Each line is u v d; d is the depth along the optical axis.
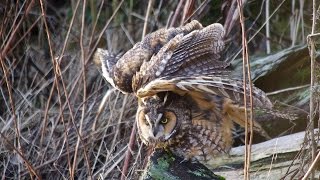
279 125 14.03
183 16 13.89
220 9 15.81
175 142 10.09
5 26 15.16
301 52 15.20
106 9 17.78
